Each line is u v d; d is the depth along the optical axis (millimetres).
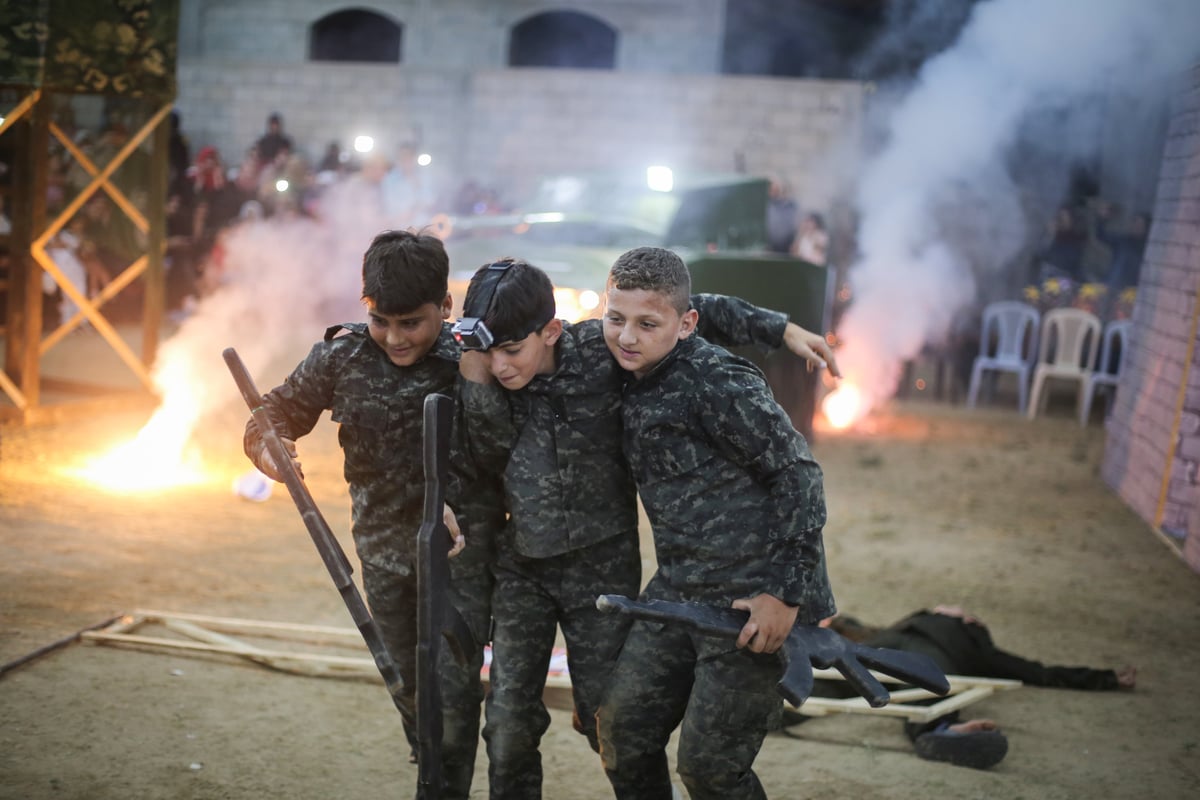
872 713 5133
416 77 19469
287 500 8094
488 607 3455
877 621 6531
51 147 13547
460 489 3377
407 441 3445
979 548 8242
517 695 3355
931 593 7129
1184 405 8898
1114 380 13664
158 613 5703
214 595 6125
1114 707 5434
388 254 3248
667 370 3098
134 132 11195
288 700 4891
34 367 9797
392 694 3152
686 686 3248
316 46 21828
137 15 9477
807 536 2984
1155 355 9734
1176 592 7496
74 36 8930
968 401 14828
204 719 4648
